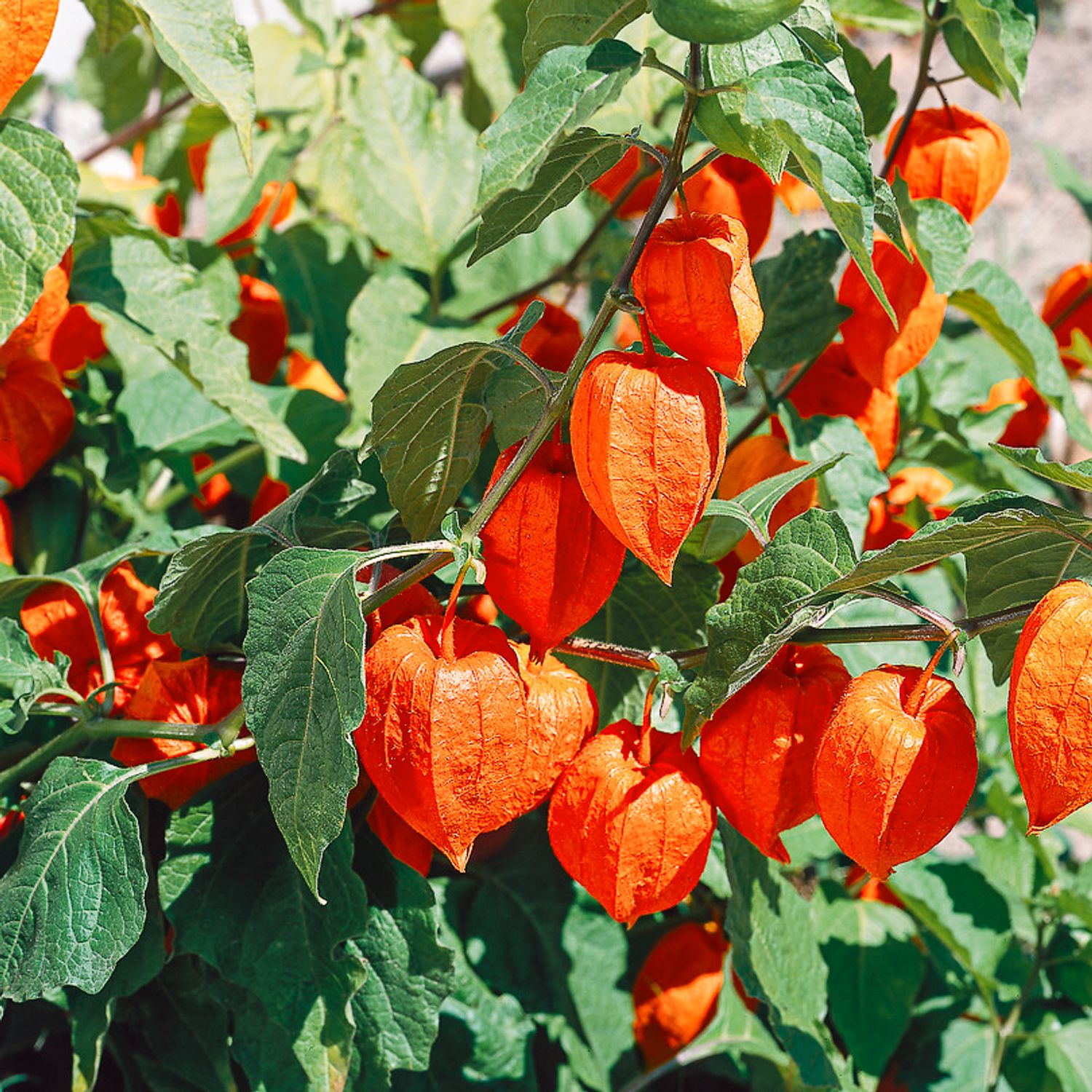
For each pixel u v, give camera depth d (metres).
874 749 0.56
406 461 0.64
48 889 0.63
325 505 0.70
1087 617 0.54
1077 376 0.93
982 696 0.96
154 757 0.67
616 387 0.55
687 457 0.55
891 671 0.58
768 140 0.54
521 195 0.58
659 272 0.55
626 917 0.60
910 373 0.91
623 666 0.71
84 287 0.77
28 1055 0.83
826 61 0.58
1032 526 0.57
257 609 0.58
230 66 0.65
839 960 0.82
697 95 0.55
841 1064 0.74
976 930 0.83
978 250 2.08
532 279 1.06
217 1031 0.73
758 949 0.70
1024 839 0.91
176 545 0.72
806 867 1.01
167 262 0.79
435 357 0.60
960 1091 0.86
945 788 0.56
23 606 0.73
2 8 0.60
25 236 0.64
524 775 0.59
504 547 0.59
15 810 0.70
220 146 0.98
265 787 0.68
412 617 0.60
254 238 1.01
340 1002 0.65
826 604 0.59
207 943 0.65
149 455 0.82
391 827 0.67
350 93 0.97
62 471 0.81
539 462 0.60
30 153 0.64
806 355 0.76
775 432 0.77
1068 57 2.46
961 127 0.73
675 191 0.57
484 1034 0.77
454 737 0.57
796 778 0.59
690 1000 0.78
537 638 0.59
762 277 0.76
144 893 0.65
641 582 0.69
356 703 0.56
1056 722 0.54
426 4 1.22
